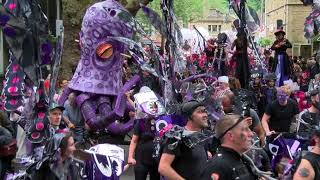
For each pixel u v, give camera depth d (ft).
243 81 46.26
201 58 70.38
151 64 38.06
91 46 34.30
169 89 34.17
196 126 19.45
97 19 34.09
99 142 31.65
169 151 18.84
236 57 47.52
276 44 57.00
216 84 35.37
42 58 25.34
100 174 21.27
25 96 28.19
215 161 15.26
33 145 22.77
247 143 15.39
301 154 18.19
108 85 34.14
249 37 47.09
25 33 24.95
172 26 36.17
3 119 29.89
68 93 34.14
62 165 19.15
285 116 32.40
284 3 177.78
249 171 15.66
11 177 21.63
